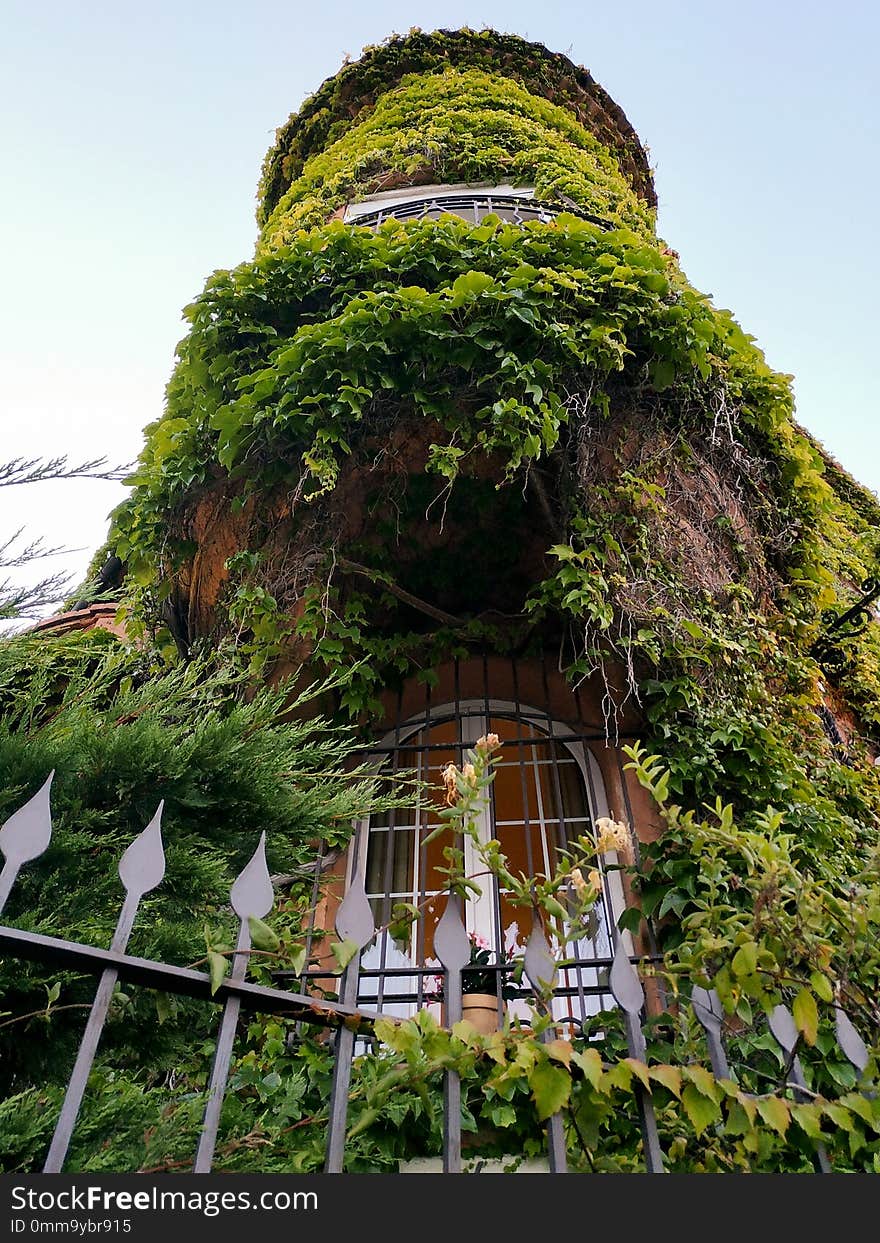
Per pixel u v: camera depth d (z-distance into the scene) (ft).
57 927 7.00
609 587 13.32
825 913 5.52
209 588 15.38
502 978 11.00
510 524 14.89
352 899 5.16
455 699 14.75
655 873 11.53
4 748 7.53
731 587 14.79
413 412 13.94
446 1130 4.43
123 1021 7.39
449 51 33.78
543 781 14.43
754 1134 4.73
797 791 12.51
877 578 19.30
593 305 14.76
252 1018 10.20
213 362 15.62
